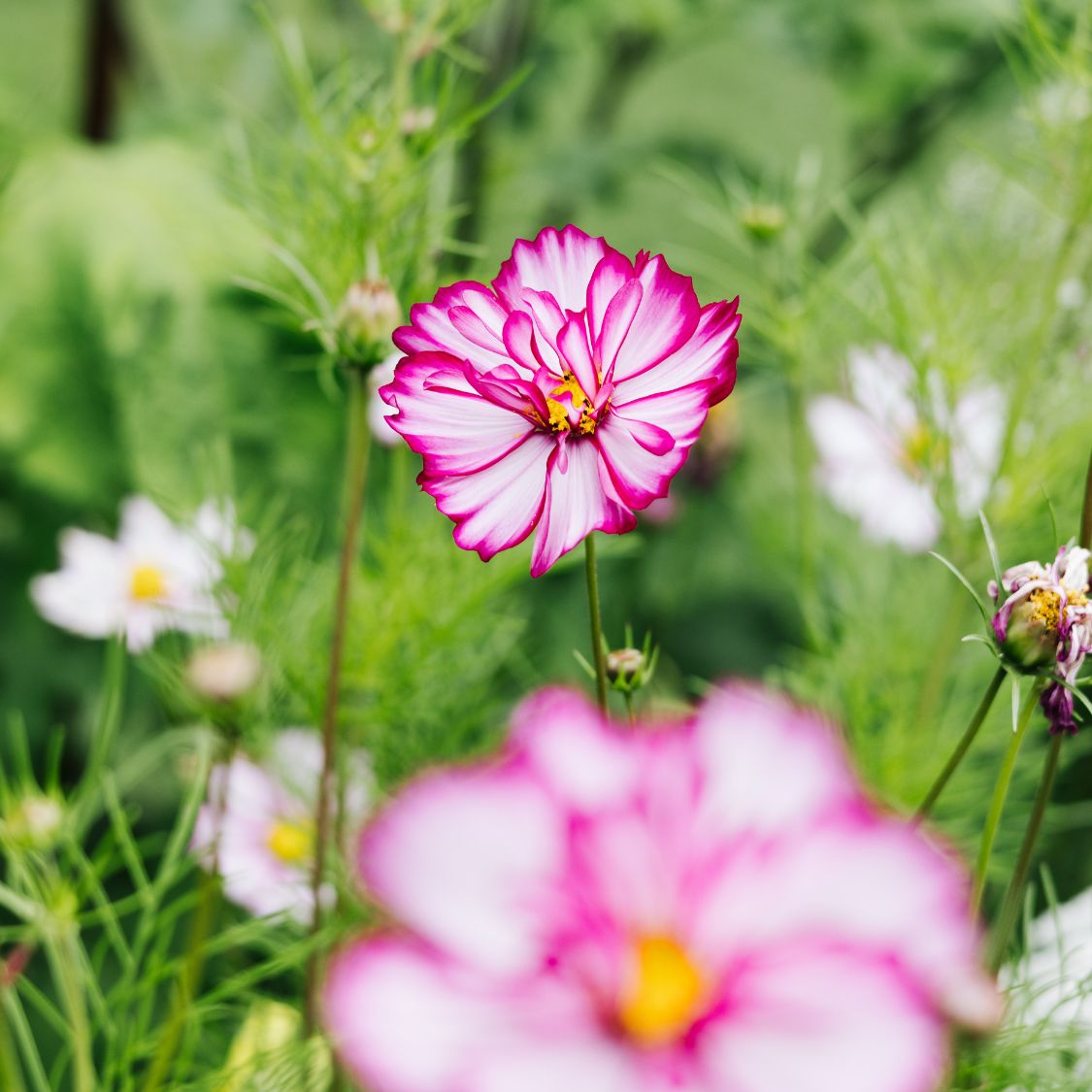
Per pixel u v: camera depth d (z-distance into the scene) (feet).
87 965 2.31
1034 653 2.10
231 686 2.28
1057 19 2.90
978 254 2.86
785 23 4.50
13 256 3.69
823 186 4.50
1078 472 2.84
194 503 2.93
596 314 2.10
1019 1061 2.23
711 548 4.02
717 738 1.82
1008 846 2.77
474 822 1.79
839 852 1.78
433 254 2.66
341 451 3.57
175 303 3.61
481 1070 1.73
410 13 2.60
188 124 4.22
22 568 3.81
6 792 2.32
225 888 2.44
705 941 1.78
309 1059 2.24
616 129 5.20
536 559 2.07
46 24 5.69
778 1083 1.74
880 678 2.84
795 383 2.95
